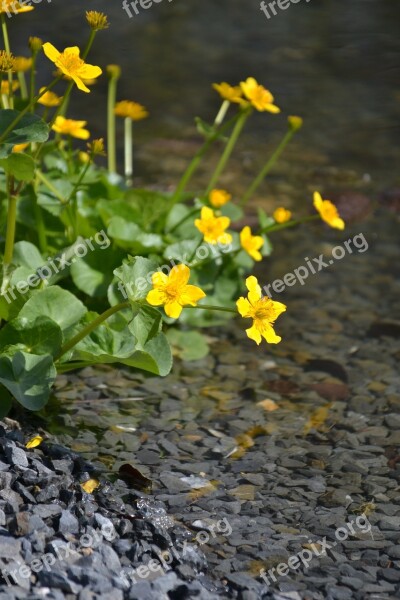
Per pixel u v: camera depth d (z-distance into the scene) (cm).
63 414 520
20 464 430
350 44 1271
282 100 1071
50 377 452
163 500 449
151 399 546
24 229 580
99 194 612
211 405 544
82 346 488
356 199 822
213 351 605
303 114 1035
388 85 1127
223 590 383
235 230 747
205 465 485
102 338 495
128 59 1162
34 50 484
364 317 655
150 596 359
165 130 967
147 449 495
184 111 1021
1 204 568
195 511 442
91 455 483
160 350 462
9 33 1180
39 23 1240
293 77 1144
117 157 889
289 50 1240
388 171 896
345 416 539
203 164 891
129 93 1055
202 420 528
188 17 1357
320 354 606
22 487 412
